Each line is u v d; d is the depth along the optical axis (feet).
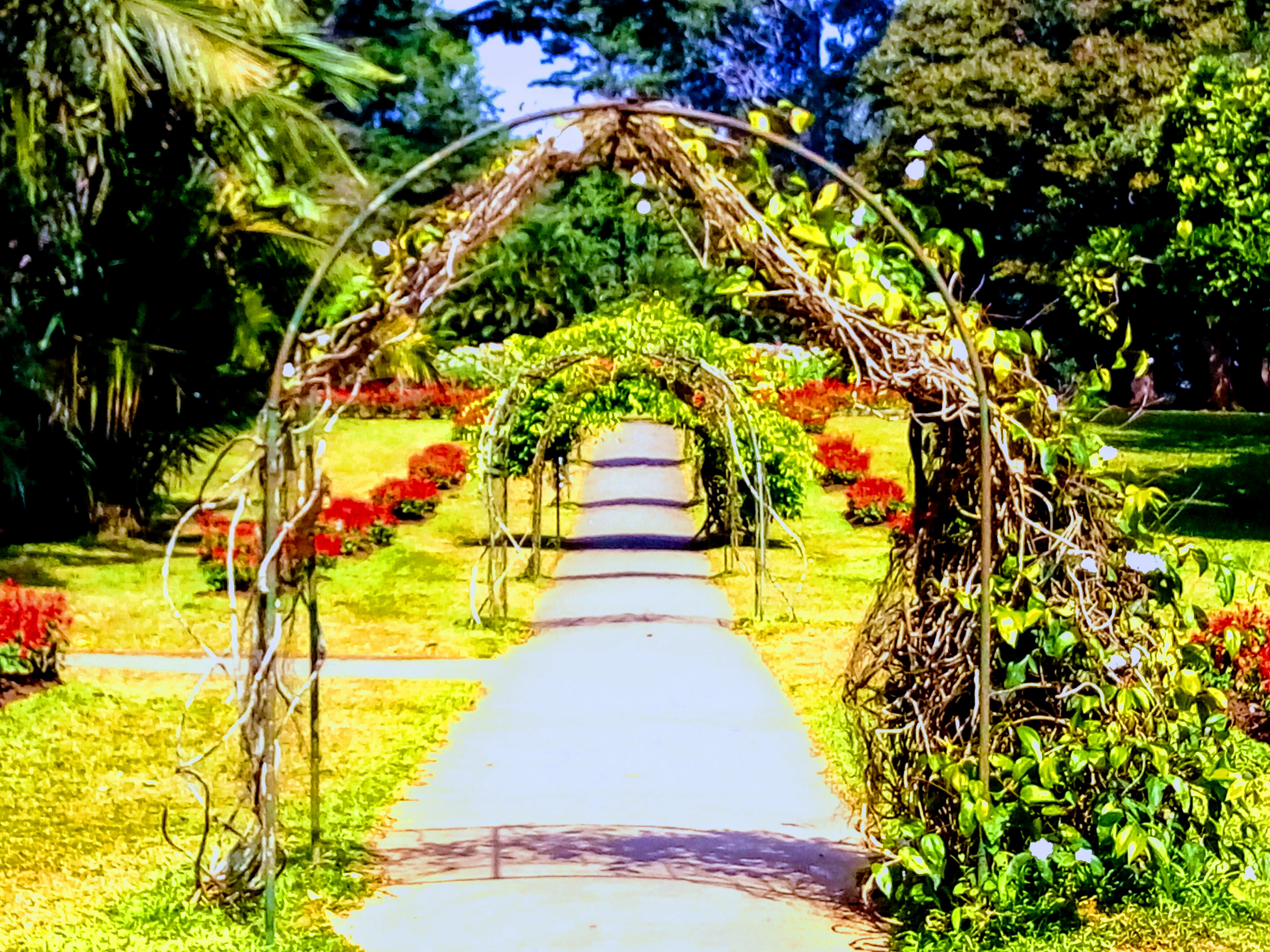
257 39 40.81
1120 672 19.98
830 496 89.81
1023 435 19.43
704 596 58.54
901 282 19.90
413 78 131.44
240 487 28.91
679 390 62.64
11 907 20.66
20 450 57.77
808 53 183.42
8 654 36.81
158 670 39.99
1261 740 30.78
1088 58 123.54
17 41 43.09
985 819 18.58
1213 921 19.07
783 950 18.98
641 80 159.74
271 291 55.31
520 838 24.54
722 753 31.04
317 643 22.44
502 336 112.57
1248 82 65.05
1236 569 20.63
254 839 20.49
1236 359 135.33
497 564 67.10
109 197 52.39
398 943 19.30
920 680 19.90
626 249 114.62
